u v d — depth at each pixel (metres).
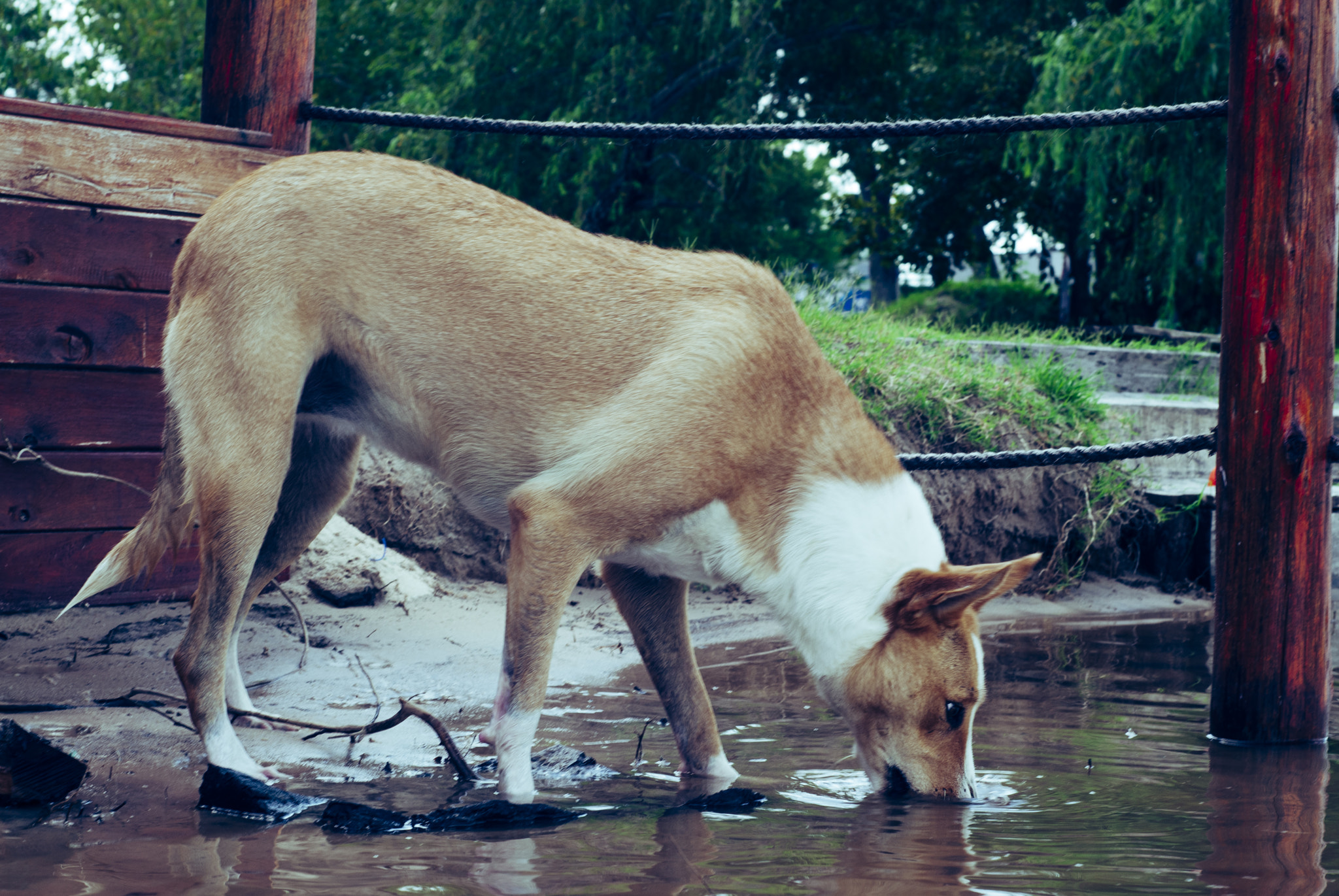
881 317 9.08
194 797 2.89
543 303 3.28
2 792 2.71
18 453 4.47
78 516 4.67
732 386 3.20
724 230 21.31
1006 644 5.77
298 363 3.23
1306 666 3.83
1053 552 7.62
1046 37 17.06
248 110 4.95
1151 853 2.53
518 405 3.27
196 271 3.28
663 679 3.42
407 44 22.69
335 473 3.82
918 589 3.16
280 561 3.82
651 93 19.17
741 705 4.29
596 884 2.25
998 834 2.71
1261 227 3.76
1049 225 22.20
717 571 3.30
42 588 4.61
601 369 3.24
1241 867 2.43
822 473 3.29
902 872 2.37
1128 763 3.51
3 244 4.39
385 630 4.97
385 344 3.30
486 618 5.46
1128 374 10.45
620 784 3.23
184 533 3.46
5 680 3.83
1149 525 8.02
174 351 3.28
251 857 2.38
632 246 3.42
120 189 4.62
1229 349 3.88
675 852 2.51
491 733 3.13
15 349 4.44
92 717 3.53
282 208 3.26
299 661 4.39
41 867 2.26
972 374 8.05
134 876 2.21
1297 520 3.80
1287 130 3.71
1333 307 3.81
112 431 4.73
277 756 3.35
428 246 3.29
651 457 3.14
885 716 3.23
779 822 2.81
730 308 3.29
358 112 4.92
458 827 2.70
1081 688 4.68
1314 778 3.32
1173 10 14.17
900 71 22.66
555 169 17.72
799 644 3.36
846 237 29.47
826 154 24.02
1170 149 14.95
